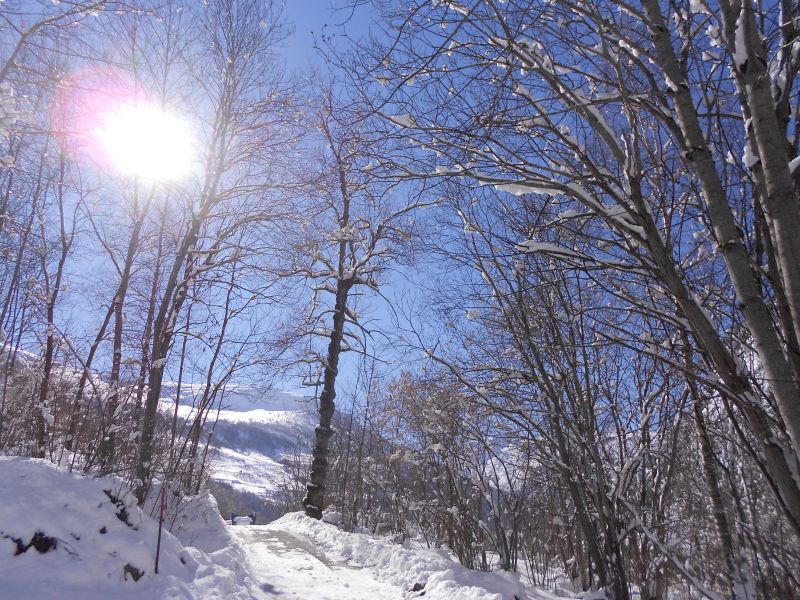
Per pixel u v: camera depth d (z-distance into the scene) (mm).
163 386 9531
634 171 3654
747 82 2969
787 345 3148
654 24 3453
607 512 6820
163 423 9516
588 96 4367
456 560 10023
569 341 7113
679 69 3377
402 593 7898
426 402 9906
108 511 6172
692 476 6836
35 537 5367
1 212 9766
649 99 4043
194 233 10445
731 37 3080
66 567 5273
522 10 3535
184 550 6676
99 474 7012
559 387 7281
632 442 7637
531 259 6574
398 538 12000
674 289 3379
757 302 2928
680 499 7277
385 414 13039
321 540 11617
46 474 6109
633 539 7270
